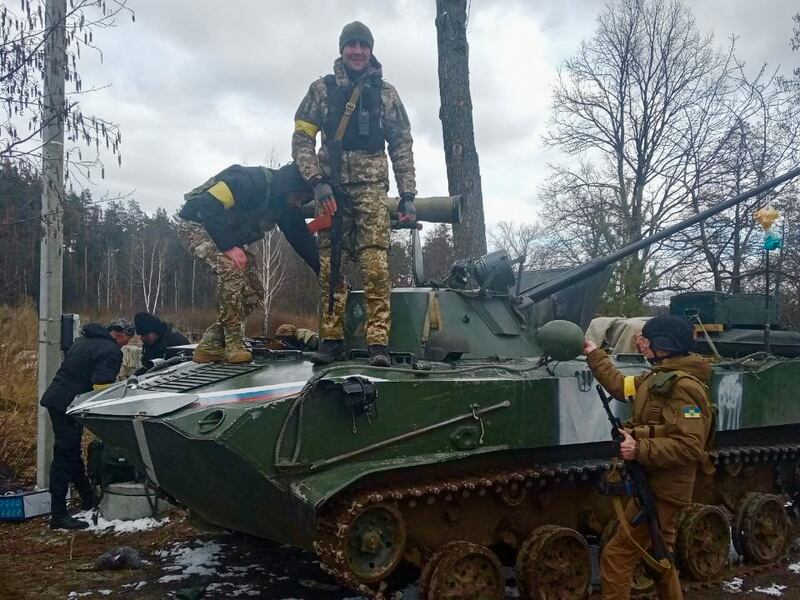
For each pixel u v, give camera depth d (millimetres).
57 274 8648
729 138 20375
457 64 10352
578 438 5828
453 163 10383
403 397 5031
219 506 5270
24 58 6484
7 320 14805
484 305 6879
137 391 5758
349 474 4676
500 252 7121
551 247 24062
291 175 6188
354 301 6719
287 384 5012
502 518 5746
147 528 7844
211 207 5941
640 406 4613
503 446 5414
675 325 4617
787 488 7641
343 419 4832
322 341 5977
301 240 6633
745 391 6801
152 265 41281
